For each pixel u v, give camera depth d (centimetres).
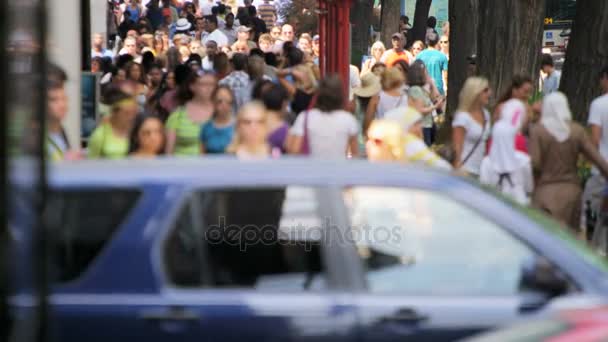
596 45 4681
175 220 1655
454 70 6775
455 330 1605
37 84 1302
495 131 2908
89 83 3472
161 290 1625
